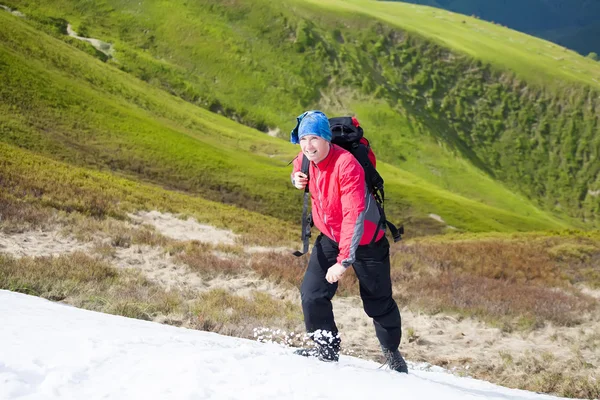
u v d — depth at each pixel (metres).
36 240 16.33
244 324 11.23
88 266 13.41
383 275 4.75
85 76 78.81
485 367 11.39
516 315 14.96
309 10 164.12
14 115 50.22
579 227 136.88
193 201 35.03
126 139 57.34
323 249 4.70
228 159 65.19
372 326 12.96
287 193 59.81
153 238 18.59
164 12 146.75
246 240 22.98
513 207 132.50
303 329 11.46
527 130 158.00
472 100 160.00
